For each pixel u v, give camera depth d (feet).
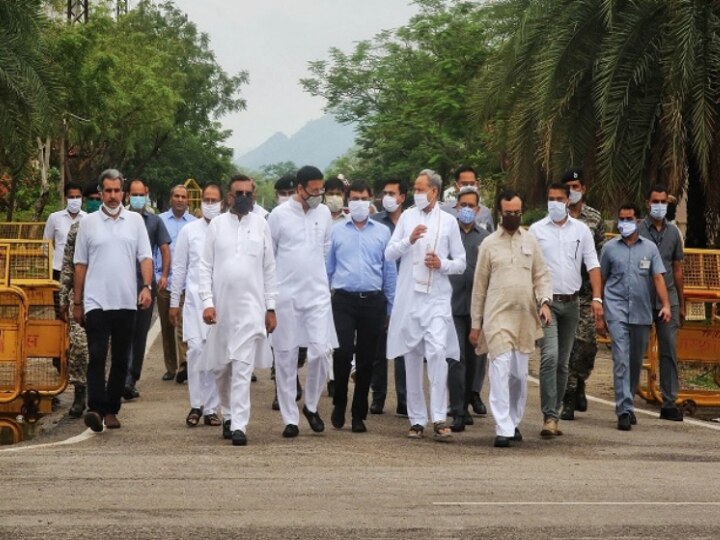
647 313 57.31
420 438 51.13
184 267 56.39
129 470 41.45
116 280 51.67
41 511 34.55
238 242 49.52
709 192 88.89
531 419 58.08
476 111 99.86
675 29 82.94
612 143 86.07
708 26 83.41
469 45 141.69
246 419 48.67
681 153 84.07
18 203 187.73
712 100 83.46
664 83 84.38
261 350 49.90
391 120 177.78
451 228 50.88
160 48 321.73
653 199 59.72
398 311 51.13
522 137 96.12
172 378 71.00
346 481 40.06
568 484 40.14
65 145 200.13
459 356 51.34
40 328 60.13
